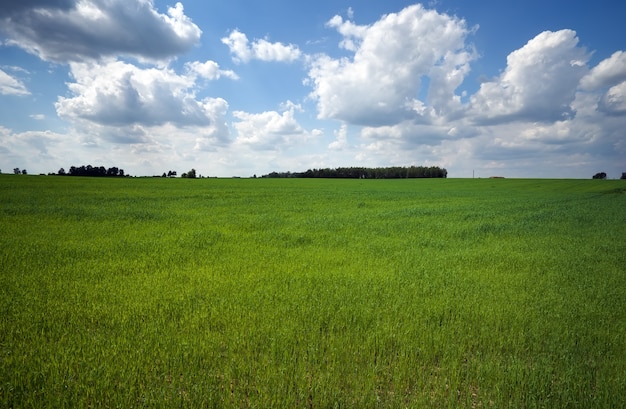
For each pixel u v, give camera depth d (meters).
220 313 6.09
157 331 5.36
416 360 4.77
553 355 4.98
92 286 7.48
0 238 12.52
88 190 38.12
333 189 56.69
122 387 3.91
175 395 3.81
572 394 4.07
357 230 16.56
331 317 6.07
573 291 7.87
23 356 4.45
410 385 4.34
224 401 3.73
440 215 23.20
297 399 3.91
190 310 6.21
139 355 4.54
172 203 27.81
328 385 4.06
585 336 5.56
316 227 17.08
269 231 15.66
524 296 7.42
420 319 6.10
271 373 4.28
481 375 4.40
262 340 5.13
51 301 6.46
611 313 6.54
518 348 5.13
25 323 5.46
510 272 9.60
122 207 23.55
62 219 17.50
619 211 27.09
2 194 29.77
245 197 35.69
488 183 93.19
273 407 3.75
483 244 13.73
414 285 8.02
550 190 66.19
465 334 5.52
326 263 10.26
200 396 3.78
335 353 4.82
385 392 4.12
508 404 3.95
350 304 6.68
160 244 12.20
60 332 5.27
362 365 4.64
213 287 7.65
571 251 12.30
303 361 4.58
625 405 3.92
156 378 4.16
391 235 15.54
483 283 8.41
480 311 6.43
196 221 18.30
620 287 8.16
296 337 5.26
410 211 25.14
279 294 7.21
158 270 8.98
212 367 4.44
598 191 63.50
